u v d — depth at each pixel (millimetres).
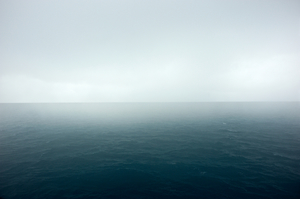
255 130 58156
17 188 21828
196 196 20312
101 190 21547
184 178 24500
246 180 23875
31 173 26031
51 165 29047
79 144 42031
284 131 56312
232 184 22875
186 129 61094
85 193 20875
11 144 41781
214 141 44281
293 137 48062
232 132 55125
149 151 36531
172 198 19922
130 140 45938
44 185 22562
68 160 31344
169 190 21562
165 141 44719
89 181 23641
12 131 57719
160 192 21125
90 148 38719
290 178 24391
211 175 25344
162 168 27766
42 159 31812
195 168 27719
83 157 32906
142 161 30766
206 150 36938
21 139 46875
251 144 41250
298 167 28094
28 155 34000
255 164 29250
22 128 63656
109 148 38688
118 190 21531
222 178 24469
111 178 24484
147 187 22203
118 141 44969
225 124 71312
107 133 55094
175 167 28156
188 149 37750
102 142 43938
